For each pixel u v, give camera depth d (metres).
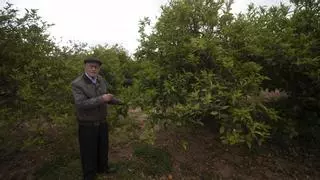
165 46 4.41
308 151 5.36
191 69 4.47
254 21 4.94
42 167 4.84
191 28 4.56
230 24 4.46
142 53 4.72
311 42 4.88
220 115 3.92
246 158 5.07
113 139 5.43
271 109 4.52
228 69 4.20
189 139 5.32
